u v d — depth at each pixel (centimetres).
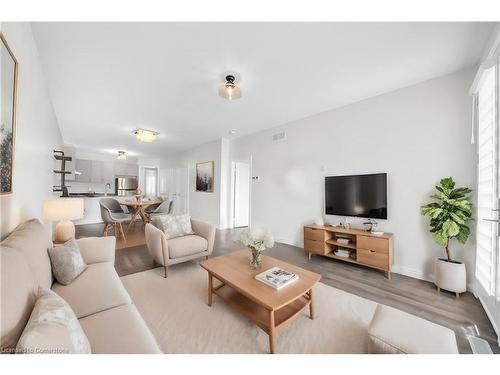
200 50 202
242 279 182
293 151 414
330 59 217
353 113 327
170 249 269
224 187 572
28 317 92
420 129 266
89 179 738
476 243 220
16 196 163
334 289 236
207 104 332
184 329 169
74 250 181
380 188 296
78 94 297
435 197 230
